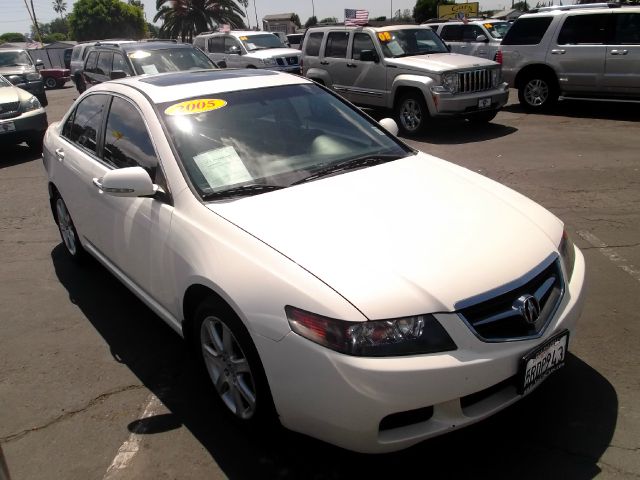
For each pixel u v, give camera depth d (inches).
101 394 128.9
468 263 97.2
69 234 197.6
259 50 650.2
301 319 91.8
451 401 89.7
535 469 100.4
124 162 145.3
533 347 95.1
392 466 103.3
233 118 140.6
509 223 111.7
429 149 360.8
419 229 106.3
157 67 442.9
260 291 97.6
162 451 110.1
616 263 179.5
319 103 157.5
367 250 99.3
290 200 117.3
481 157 330.3
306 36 481.1
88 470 106.7
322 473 102.7
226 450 109.3
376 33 418.9
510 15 1043.3
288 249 100.9
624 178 270.1
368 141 150.5
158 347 147.1
